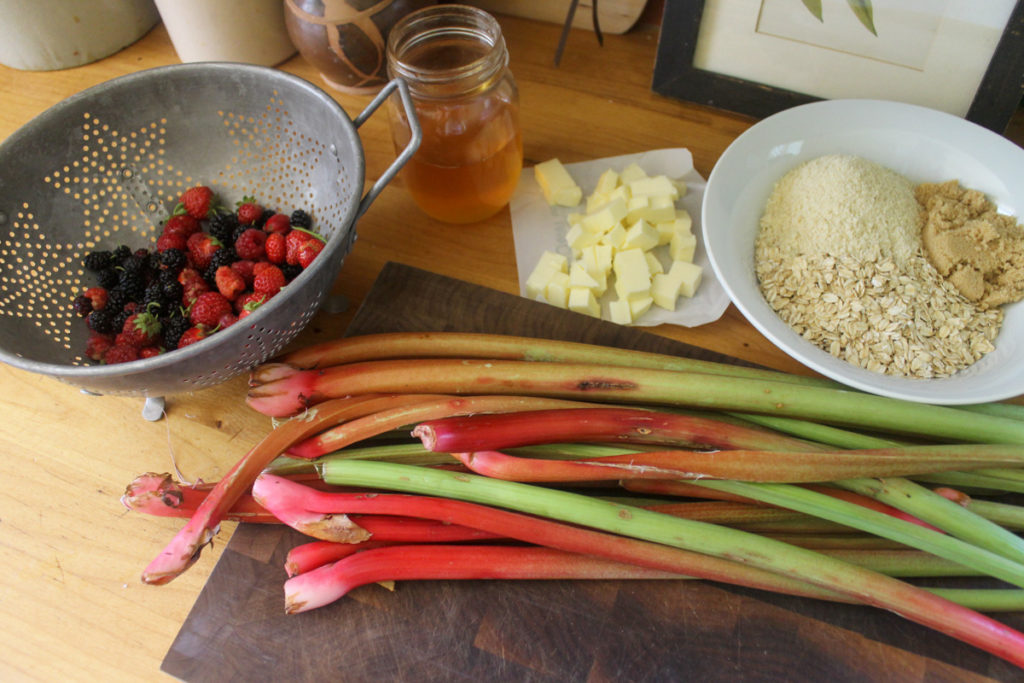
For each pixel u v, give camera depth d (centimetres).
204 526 71
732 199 91
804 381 83
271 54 120
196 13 110
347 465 75
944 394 73
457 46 95
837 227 89
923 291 86
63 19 117
